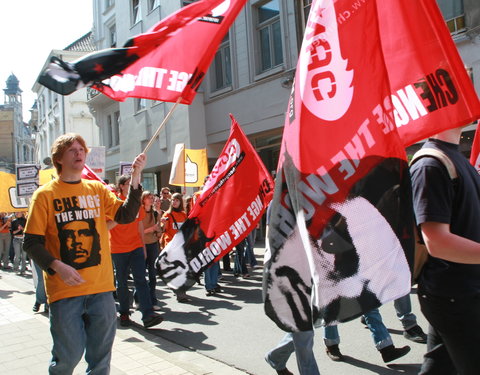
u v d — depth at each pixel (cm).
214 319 632
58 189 305
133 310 718
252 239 1071
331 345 443
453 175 219
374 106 217
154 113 1817
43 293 690
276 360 365
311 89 213
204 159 1127
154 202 1002
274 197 225
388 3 270
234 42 1505
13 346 511
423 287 229
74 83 297
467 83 248
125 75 315
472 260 203
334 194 205
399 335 500
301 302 222
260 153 1533
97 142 3462
